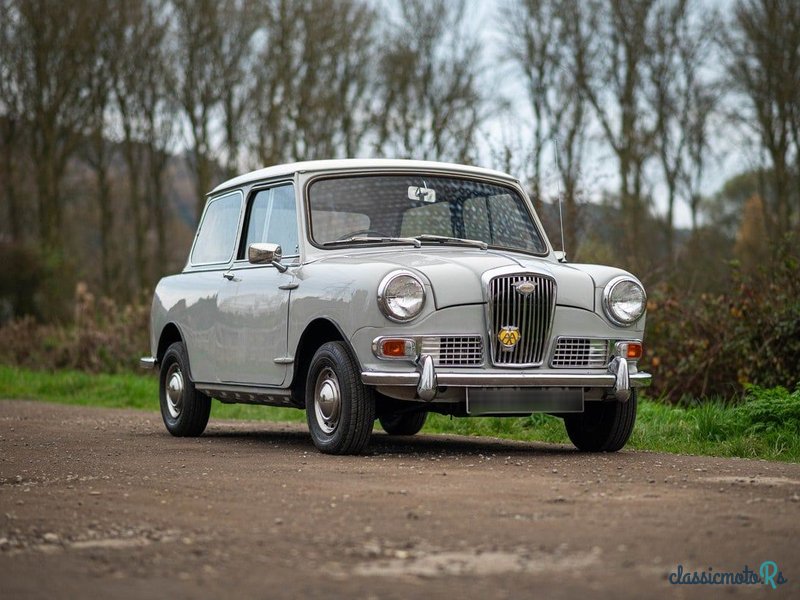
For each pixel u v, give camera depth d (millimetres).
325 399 8805
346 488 6738
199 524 5598
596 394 8836
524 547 4926
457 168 10250
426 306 8398
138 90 42469
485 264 8719
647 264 16844
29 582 4383
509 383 8414
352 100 40781
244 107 41094
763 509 5887
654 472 7605
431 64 39250
